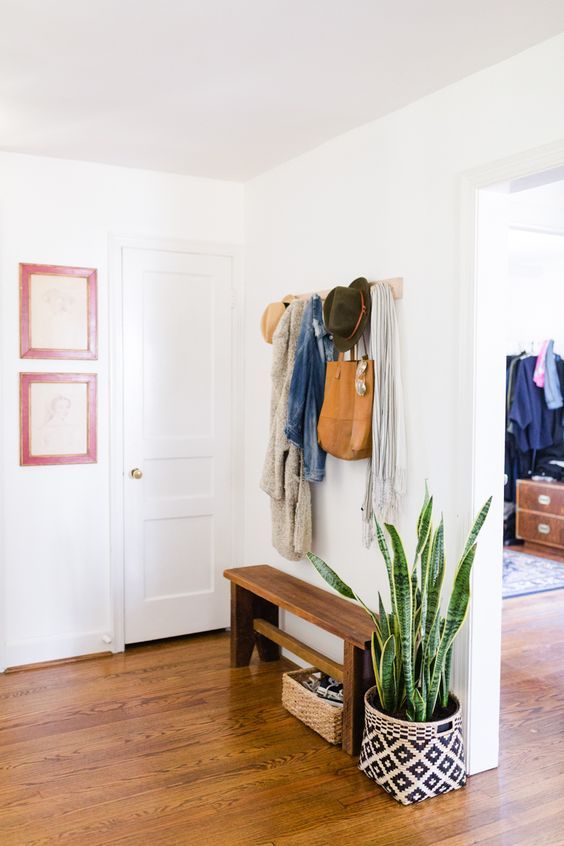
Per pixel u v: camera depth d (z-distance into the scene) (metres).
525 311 6.56
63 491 3.81
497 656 2.76
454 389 2.68
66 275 3.75
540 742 2.98
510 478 6.61
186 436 4.10
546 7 2.10
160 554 4.08
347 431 3.04
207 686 3.52
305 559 3.62
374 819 2.44
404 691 2.67
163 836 2.34
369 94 2.78
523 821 2.43
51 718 3.16
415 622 2.63
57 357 3.75
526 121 2.40
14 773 2.71
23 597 3.74
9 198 3.62
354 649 2.80
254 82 2.69
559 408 6.43
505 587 5.18
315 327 3.29
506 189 2.59
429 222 2.78
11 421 3.68
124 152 3.58
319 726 3.00
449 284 2.70
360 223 3.17
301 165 3.60
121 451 3.94
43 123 3.16
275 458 3.47
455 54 2.43
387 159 3.00
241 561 4.29
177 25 2.25
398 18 2.19
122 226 3.87
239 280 4.19
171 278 4.02
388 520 2.99
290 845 2.29
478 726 2.72
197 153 3.59
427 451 2.80
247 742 2.96
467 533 2.64
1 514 3.66
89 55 2.47
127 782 2.65
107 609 3.95
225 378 4.19
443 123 2.72
